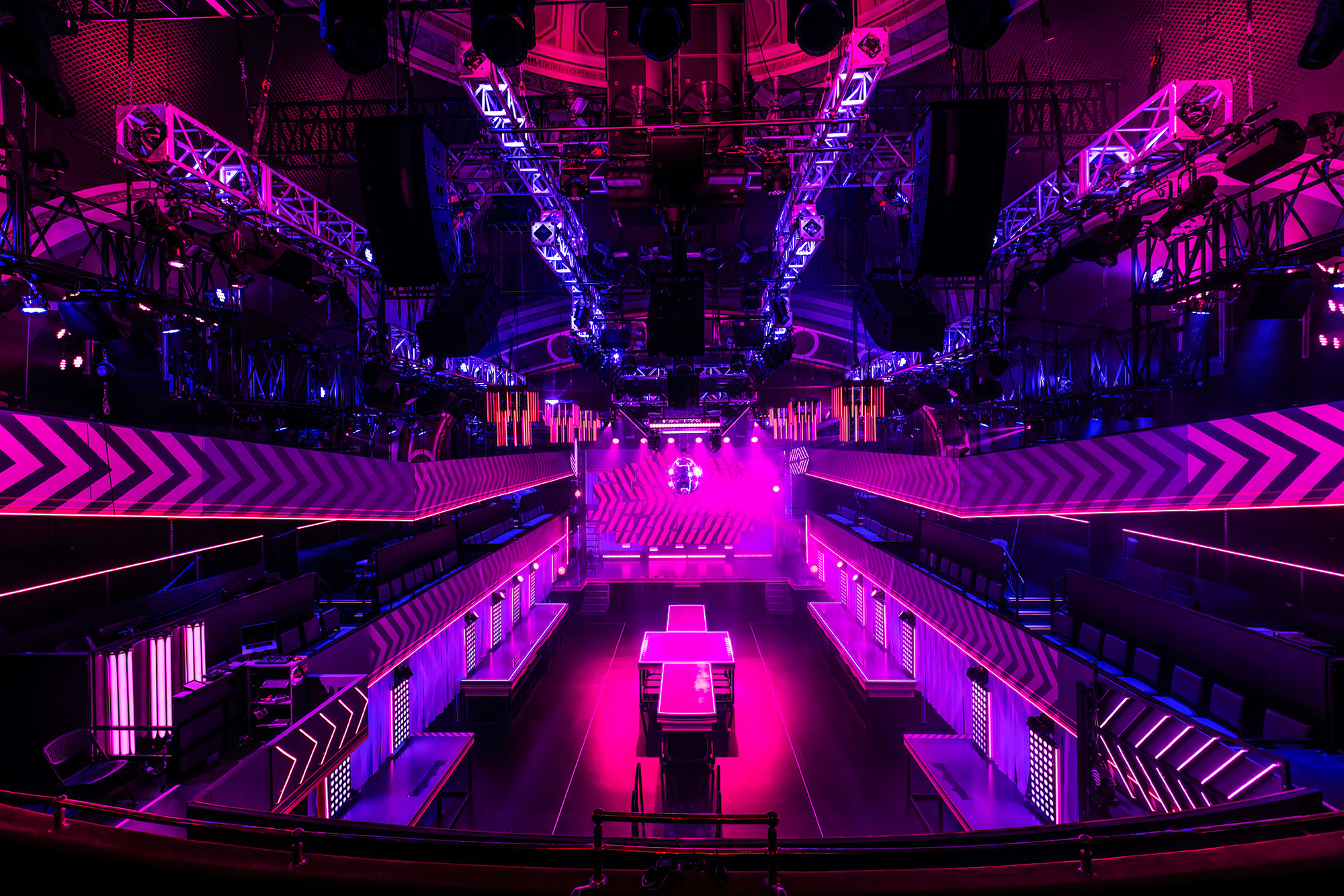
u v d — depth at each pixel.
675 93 7.14
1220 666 9.73
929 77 15.58
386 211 6.60
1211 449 9.96
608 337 17.69
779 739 19.19
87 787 8.70
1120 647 11.38
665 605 33.78
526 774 17.17
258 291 18.66
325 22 5.79
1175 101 9.88
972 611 15.03
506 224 17.16
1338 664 8.20
